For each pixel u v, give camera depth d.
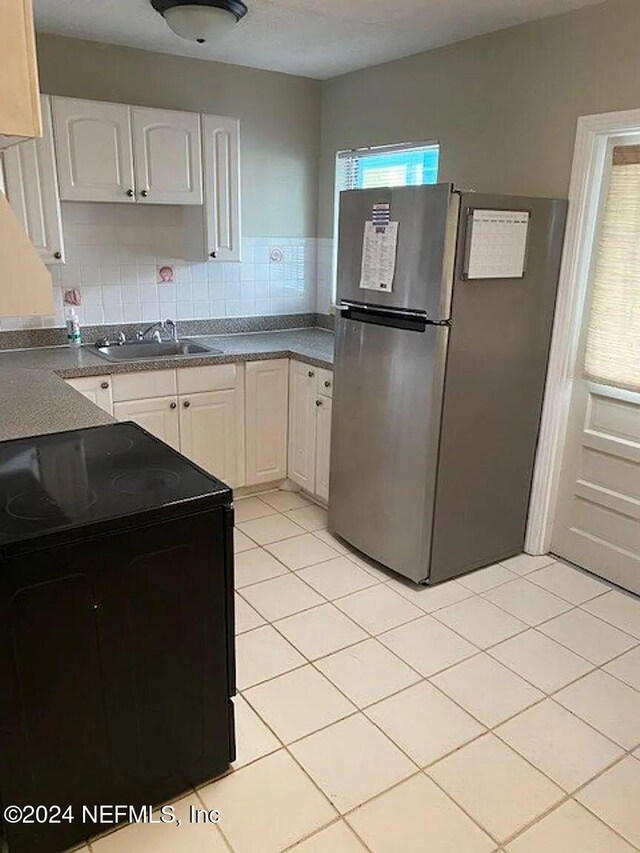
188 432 3.37
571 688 2.22
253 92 3.70
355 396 2.94
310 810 1.74
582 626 2.58
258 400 3.57
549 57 2.66
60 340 3.47
